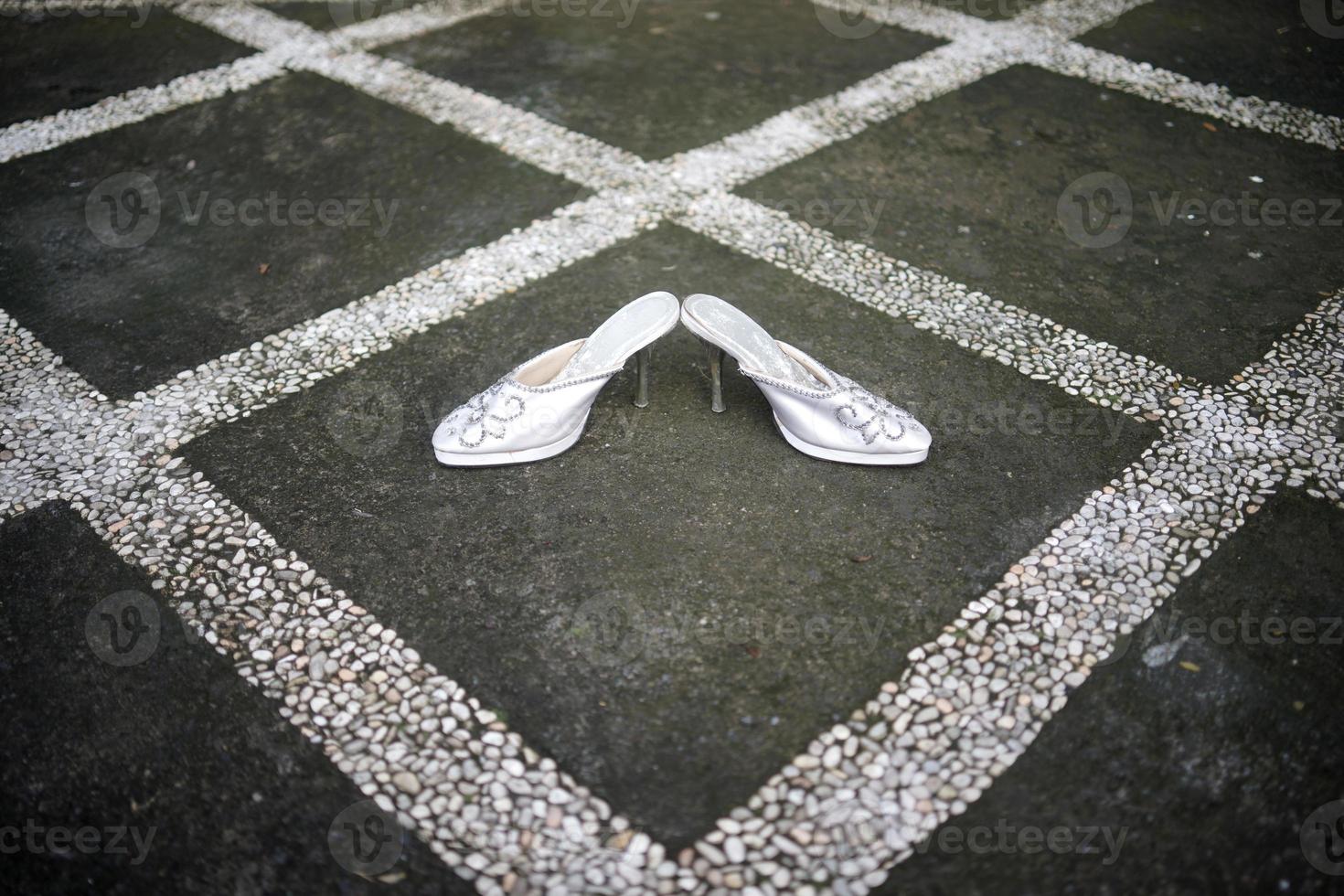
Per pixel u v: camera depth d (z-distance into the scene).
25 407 1.16
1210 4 1.86
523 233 1.38
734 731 0.90
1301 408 1.14
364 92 1.66
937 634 0.96
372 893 0.82
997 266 1.32
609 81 1.68
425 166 1.50
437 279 1.32
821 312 1.26
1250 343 1.21
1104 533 1.03
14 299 1.30
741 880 0.82
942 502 1.06
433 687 0.93
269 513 1.06
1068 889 0.82
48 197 1.46
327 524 1.05
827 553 1.01
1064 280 1.30
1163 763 0.88
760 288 1.29
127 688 0.93
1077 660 0.94
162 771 0.89
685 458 1.10
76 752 0.90
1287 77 1.66
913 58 1.73
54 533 1.04
